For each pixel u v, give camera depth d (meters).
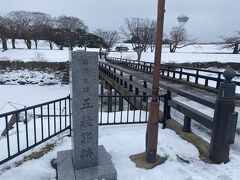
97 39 65.38
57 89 29.31
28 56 44.97
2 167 4.07
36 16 75.88
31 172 3.91
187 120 5.26
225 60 41.62
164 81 16.36
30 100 21.52
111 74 19.02
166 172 3.87
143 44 50.38
